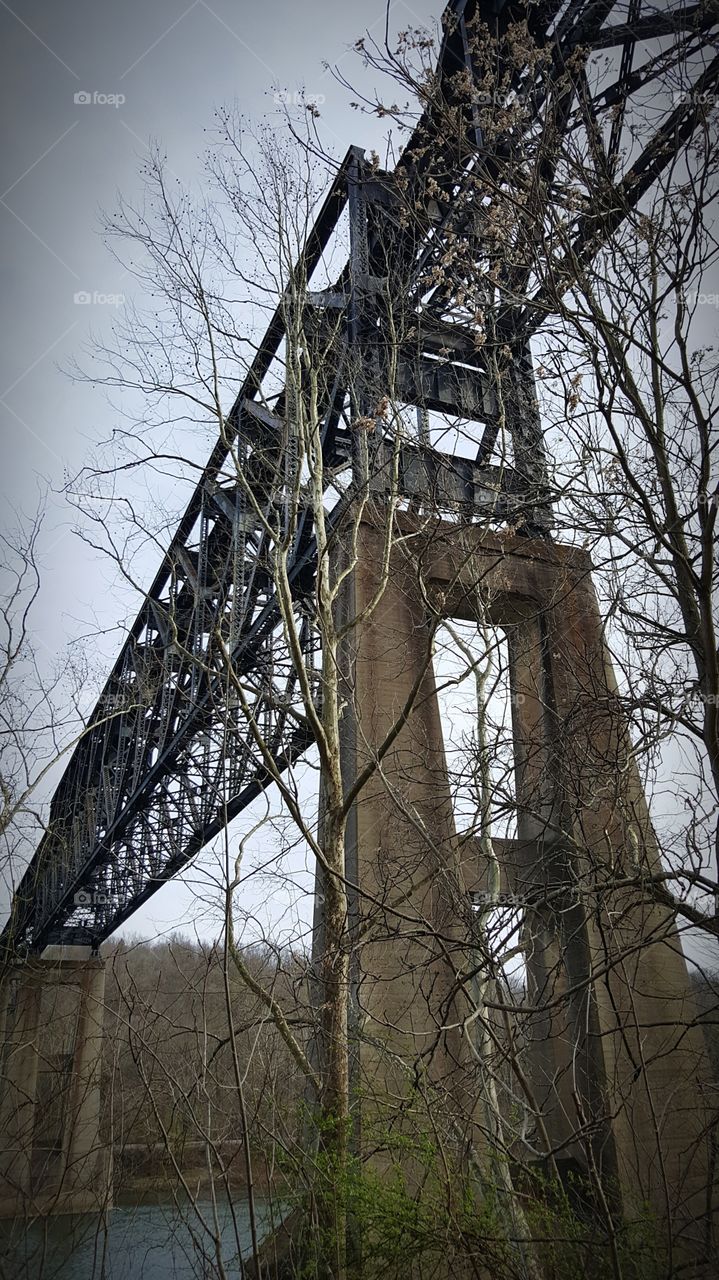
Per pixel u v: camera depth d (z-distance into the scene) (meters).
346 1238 9.18
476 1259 7.74
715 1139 9.31
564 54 12.73
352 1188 8.43
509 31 11.27
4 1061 15.38
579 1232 7.88
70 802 37.19
